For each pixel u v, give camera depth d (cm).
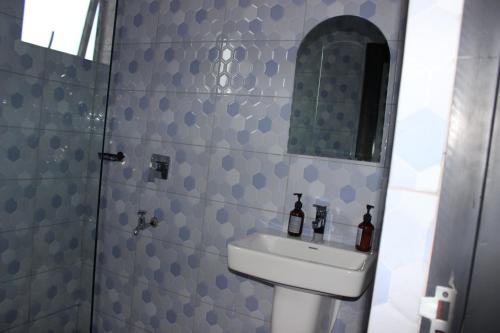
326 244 140
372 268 120
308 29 152
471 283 43
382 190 141
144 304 190
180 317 180
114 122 196
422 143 44
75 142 171
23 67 151
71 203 175
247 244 132
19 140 153
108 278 200
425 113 44
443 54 43
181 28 177
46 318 173
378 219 142
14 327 162
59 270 175
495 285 42
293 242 142
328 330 142
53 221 169
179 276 180
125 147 193
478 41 42
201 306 175
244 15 163
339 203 148
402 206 45
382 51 142
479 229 42
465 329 43
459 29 43
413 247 45
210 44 171
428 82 44
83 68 167
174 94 180
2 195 151
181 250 179
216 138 170
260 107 161
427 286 45
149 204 187
